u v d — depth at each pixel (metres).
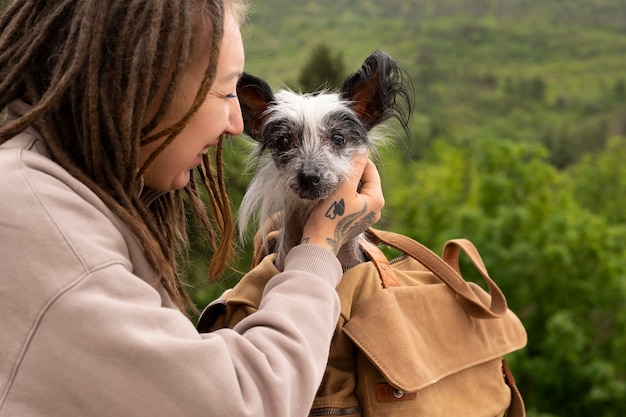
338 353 2.31
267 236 2.70
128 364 1.52
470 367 2.46
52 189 1.60
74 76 1.69
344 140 2.76
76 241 1.55
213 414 1.57
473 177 26.38
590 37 152.88
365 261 2.63
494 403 2.47
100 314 1.51
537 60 135.12
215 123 1.88
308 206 2.54
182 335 1.62
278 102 2.88
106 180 1.76
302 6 164.38
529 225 19.97
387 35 148.38
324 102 2.84
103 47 1.70
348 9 164.25
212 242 2.36
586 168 37.16
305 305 1.86
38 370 1.51
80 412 1.52
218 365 1.60
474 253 2.67
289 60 83.56
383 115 2.88
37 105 1.68
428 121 78.25
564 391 18.00
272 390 1.64
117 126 1.74
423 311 2.42
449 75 119.25
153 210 2.20
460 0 175.88
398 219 22.64
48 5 1.75
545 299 19.06
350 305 2.33
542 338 19.19
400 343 2.24
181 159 1.88
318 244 2.17
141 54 1.68
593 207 35.38
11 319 1.51
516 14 170.62
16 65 1.73
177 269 2.34
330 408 2.22
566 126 86.56
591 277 19.02
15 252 1.52
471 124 89.75
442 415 2.29
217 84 1.86
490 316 2.47
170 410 1.54
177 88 1.76
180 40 1.72
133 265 1.75
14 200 1.55
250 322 1.82
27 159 1.63
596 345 18.97
